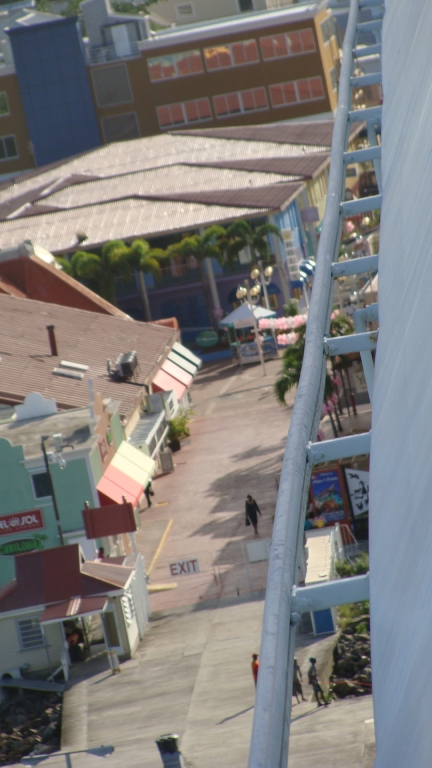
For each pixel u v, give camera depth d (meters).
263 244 135.12
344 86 32.84
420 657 7.69
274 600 10.25
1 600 58.53
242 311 121.31
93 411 73.12
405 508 9.41
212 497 79.88
